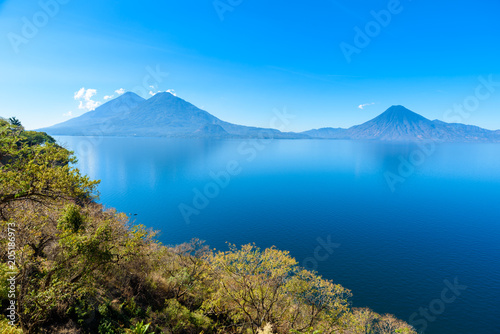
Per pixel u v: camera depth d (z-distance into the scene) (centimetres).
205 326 2981
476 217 13862
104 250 1798
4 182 1412
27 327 1608
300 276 3422
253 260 3372
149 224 11862
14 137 1441
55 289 1728
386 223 12519
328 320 3077
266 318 3016
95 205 3397
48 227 1998
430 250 9388
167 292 3334
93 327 2027
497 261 8544
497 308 6016
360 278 7269
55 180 1525
